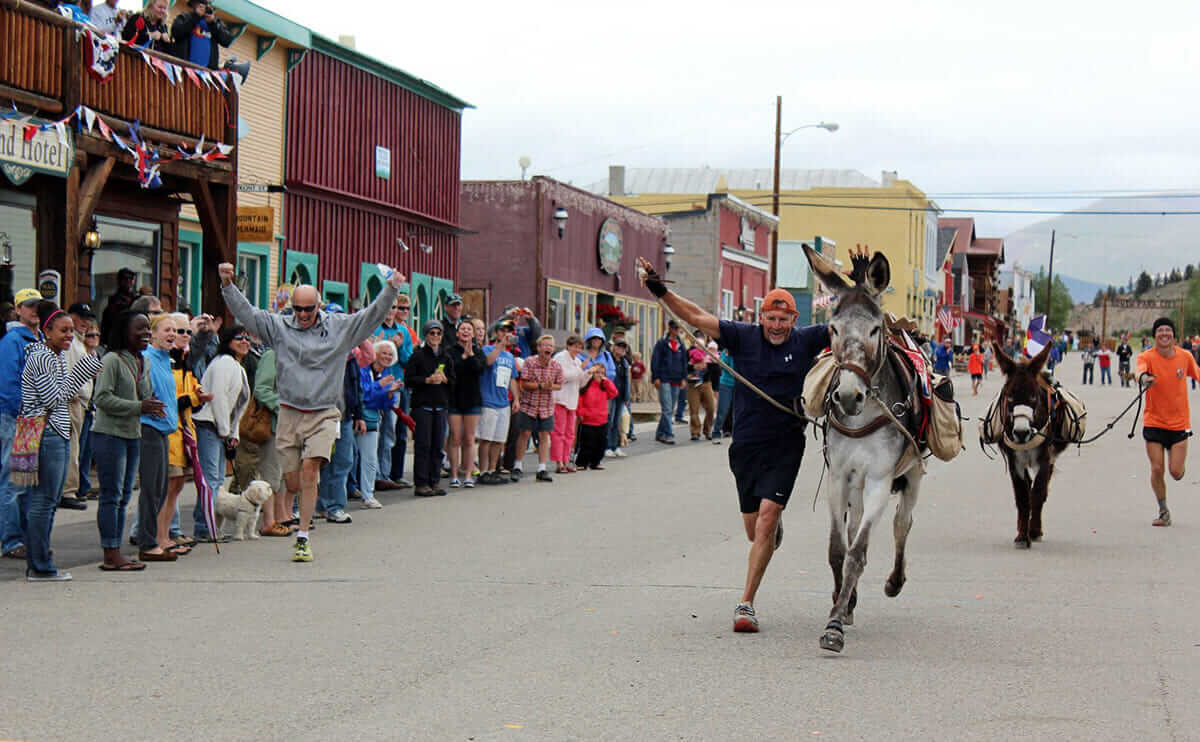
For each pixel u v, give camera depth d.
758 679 7.45
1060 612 9.53
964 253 97.75
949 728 6.50
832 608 8.98
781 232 72.38
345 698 6.94
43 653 7.91
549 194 33.75
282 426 11.63
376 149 26.89
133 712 6.64
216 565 11.22
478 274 33.66
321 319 11.78
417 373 16.34
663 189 67.25
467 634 8.55
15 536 11.32
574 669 7.63
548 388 18.56
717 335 9.05
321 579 10.57
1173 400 14.32
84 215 15.12
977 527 14.24
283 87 23.59
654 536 13.21
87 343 14.17
